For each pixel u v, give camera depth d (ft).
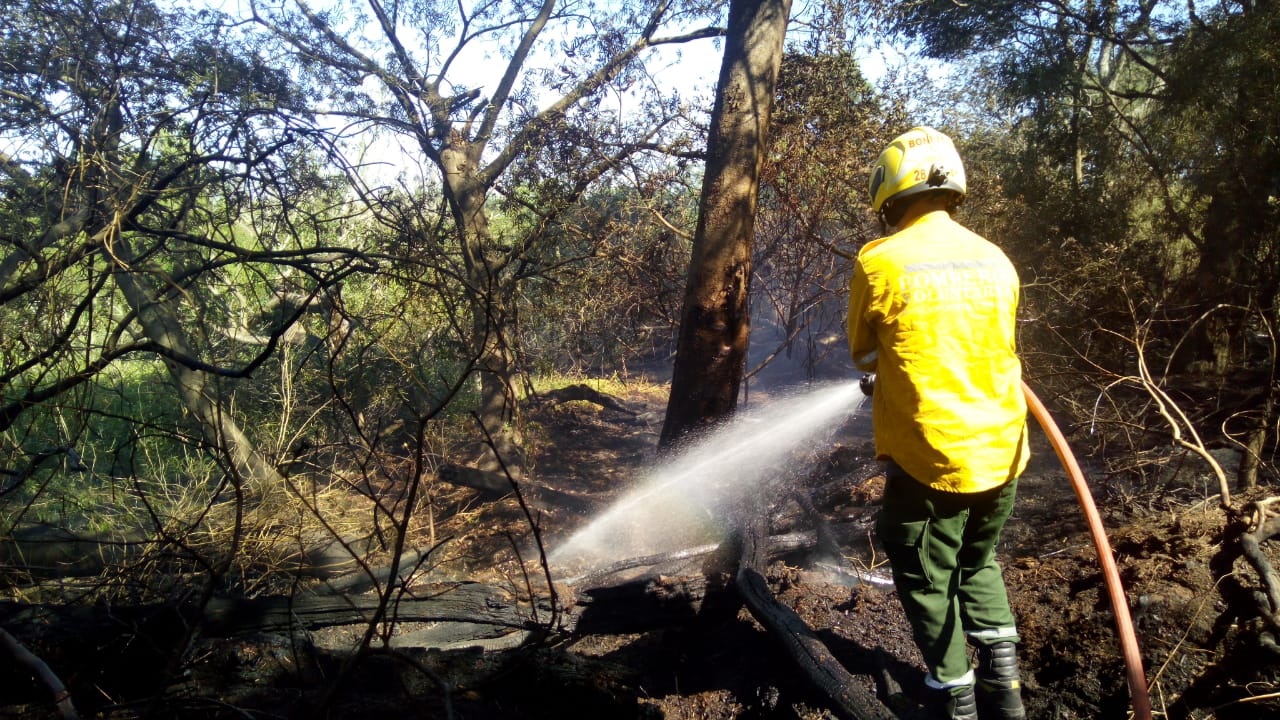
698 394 19.67
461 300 15.96
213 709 10.53
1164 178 29.99
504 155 24.54
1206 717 9.57
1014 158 32.45
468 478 20.85
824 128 23.85
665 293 26.03
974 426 9.05
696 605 13.88
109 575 14.16
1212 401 23.41
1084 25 31.37
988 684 9.73
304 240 19.08
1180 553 11.83
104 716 10.15
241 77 18.51
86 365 13.88
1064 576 12.46
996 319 9.23
